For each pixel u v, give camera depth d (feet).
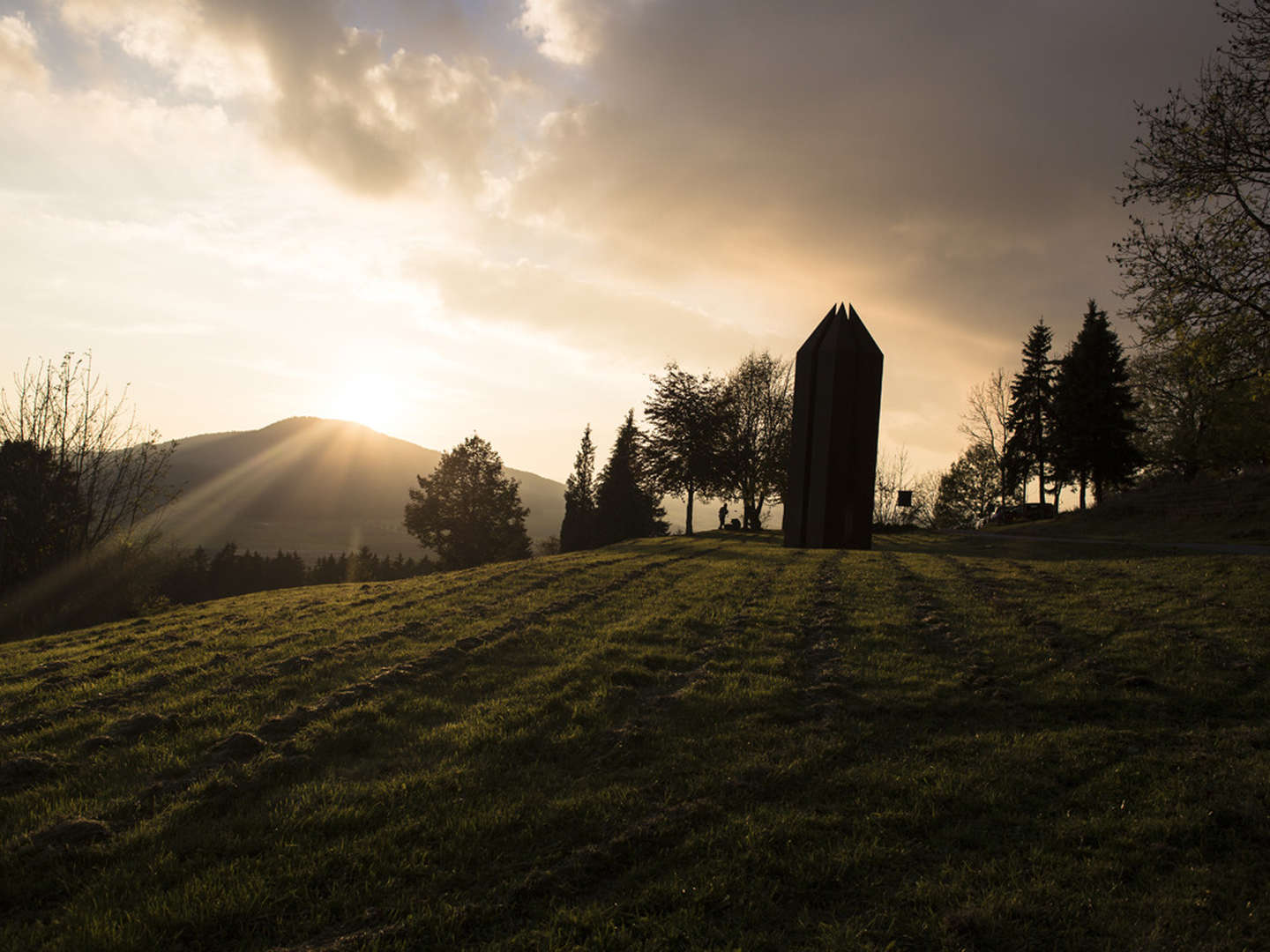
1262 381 54.29
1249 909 16.29
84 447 98.99
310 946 14.75
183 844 18.65
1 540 88.94
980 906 16.11
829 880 17.35
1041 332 210.79
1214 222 52.95
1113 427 173.06
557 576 66.90
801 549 97.09
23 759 23.93
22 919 15.81
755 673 33.94
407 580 75.77
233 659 37.93
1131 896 16.78
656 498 277.44
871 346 104.53
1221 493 133.18
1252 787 21.90
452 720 28.25
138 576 95.04
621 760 24.18
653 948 14.75
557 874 17.43
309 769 23.48
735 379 193.77
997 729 27.48
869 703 29.91
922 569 68.39
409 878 17.24
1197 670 32.76
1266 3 51.06
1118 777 22.79
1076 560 73.26
